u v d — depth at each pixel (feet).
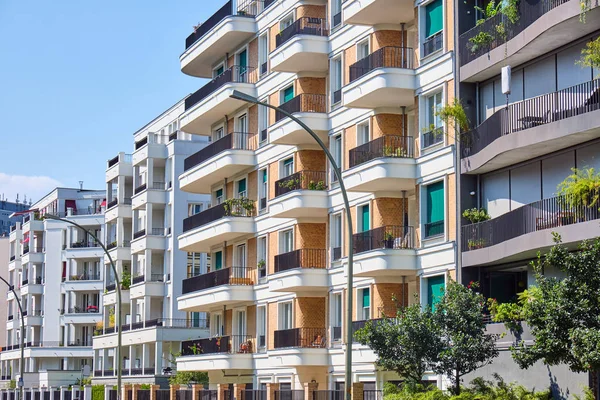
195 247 190.90
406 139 133.80
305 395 134.10
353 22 137.08
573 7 98.48
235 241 178.50
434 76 124.98
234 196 179.42
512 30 110.73
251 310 171.94
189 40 191.93
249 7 179.52
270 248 165.78
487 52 114.62
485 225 114.62
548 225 103.65
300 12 158.10
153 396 179.22
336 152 149.89
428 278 125.80
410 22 135.54
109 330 256.11
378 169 128.26
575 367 86.69
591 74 104.06
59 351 307.17
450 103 121.80
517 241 106.32
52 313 322.14
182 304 188.14
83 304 306.35
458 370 104.63
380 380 134.31
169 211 234.79
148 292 233.55
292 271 150.51
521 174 113.50
